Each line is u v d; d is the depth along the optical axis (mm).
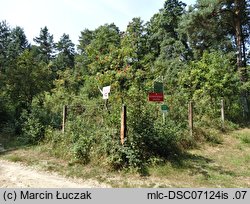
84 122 12344
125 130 9539
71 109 16016
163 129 10766
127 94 13906
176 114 14750
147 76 18062
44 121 14617
